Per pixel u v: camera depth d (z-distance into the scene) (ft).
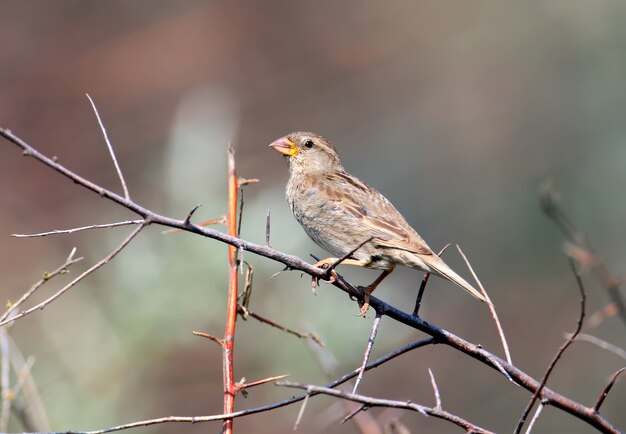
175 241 36.27
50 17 64.13
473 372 43.60
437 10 65.67
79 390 33.19
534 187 51.65
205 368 36.86
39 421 24.82
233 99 60.18
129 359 34.53
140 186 53.57
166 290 35.37
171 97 60.75
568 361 44.14
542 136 54.80
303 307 35.27
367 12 66.80
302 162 28.35
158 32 64.75
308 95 62.08
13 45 62.03
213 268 35.65
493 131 56.70
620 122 52.80
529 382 18.12
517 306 47.06
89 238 44.73
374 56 64.03
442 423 41.09
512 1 61.77
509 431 40.91
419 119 59.52
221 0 66.80
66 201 52.11
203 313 35.37
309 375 35.73
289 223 36.58
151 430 34.71
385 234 25.25
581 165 51.98
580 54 55.88
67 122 57.93
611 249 47.73
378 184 55.57
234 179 19.51
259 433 36.24
